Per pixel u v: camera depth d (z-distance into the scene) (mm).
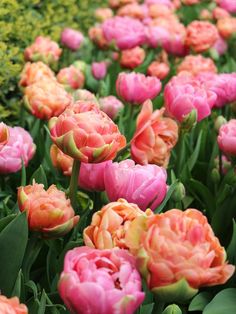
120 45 984
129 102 737
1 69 817
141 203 474
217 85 783
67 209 445
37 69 766
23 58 926
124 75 728
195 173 792
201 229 367
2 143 480
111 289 346
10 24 854
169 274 358
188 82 694
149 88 728
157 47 1109
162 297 369
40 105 666
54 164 595
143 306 492
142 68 1104
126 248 393
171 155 774
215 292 632
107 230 411
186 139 770
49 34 1090
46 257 607
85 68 1029
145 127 549
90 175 525
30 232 506
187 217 374
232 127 638
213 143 817
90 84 1060
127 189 470
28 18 996
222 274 376
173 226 369
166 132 573
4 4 909
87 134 438
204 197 715
